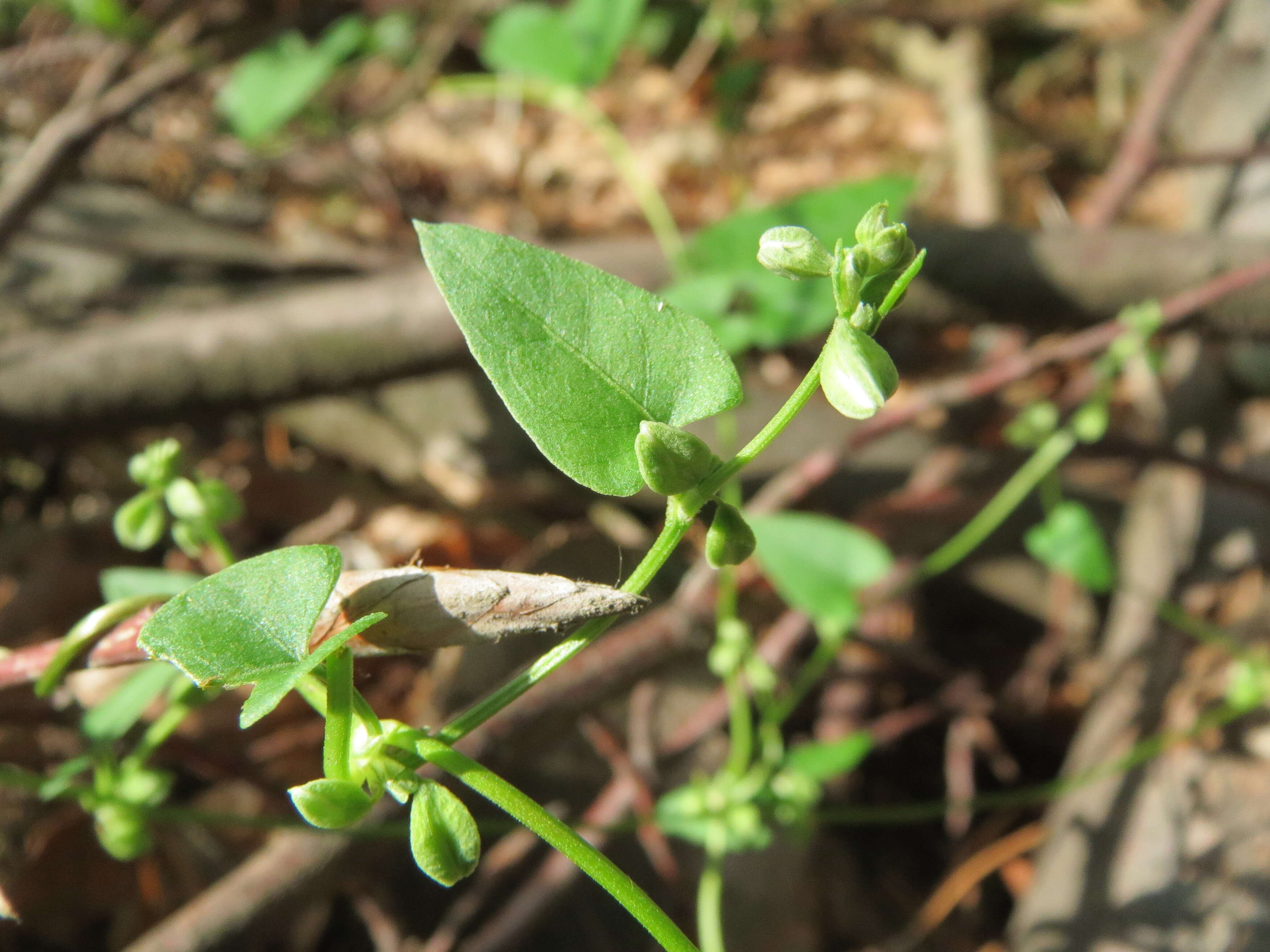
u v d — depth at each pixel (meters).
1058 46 0.74
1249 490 0.39
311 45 0.58
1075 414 0.45
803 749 0.29
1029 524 0.43
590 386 0.16
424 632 0.16
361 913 0.32
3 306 0.44
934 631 0.43
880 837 0.38
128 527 0.21
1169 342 0.46
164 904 0.31
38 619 0.38
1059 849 0.35
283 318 0.37
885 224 0.15
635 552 0.40
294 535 0.42
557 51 0.41
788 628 0.37
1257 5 0.55
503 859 0.32
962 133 0.64
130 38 0.53
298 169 0.56
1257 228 0.47
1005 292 0.39
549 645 0.34
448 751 0.15
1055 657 0.42
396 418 0.44
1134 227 0.46
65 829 0.31
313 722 0.35
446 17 0.63
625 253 0.40
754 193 0.65
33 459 0.42
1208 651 0.38
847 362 0.15
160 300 0.46
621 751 0.32
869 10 0.73
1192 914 0.31
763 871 0.34
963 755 0.38
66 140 0.41
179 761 0.30
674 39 0.74
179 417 0.37
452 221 0.59
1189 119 0.57
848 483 0.44
